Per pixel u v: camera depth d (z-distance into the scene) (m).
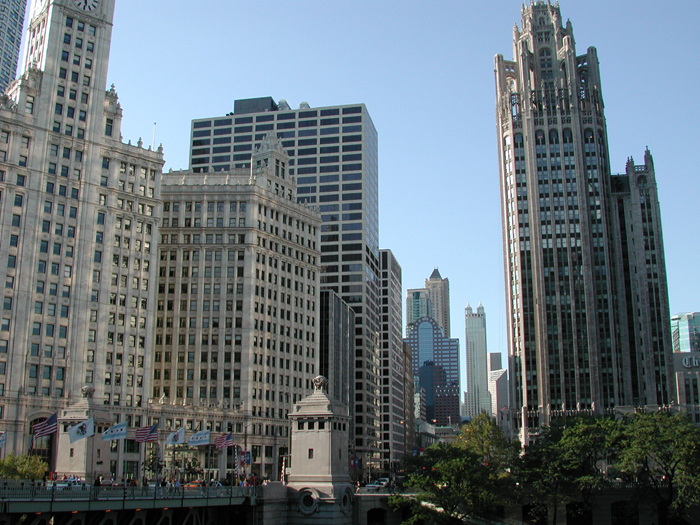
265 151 184.00
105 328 138.25
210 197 169.25
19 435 120.81
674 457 102.25
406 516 106.88
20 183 131.00
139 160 150.50
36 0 150.00
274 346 168.75
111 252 142.25
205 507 89.81
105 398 136.00
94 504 68.31
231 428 153.50
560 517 119.00
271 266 172.75
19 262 128.00
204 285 164.38
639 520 115.75
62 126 138.50
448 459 102.69
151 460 130.12
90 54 145.25
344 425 103.50
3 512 59.53
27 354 125.75
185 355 160.12
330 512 95.69
